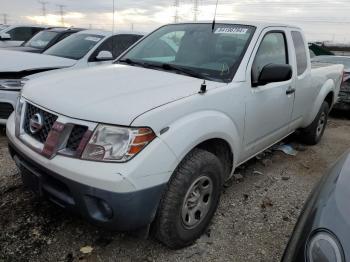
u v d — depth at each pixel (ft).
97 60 20.40
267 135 12.73
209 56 11.45
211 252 9.31
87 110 7.79
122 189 7.23
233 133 10.12
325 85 17.44
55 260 8.64
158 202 7.98
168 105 8.17
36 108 8.73
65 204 8.08
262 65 11.82
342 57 33.68
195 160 8.69
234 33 11.96
